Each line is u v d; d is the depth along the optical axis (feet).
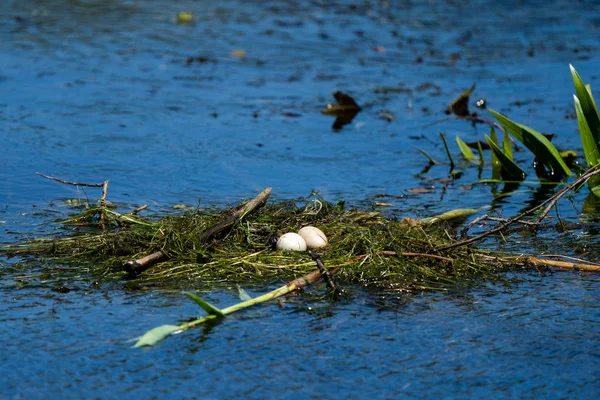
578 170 50.47
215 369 26.05
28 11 97.76
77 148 53.62
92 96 66.74
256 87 71.51
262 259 34.09
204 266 33.65
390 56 83.20
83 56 79.51
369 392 24.88
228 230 36.58
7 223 39.81
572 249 37.42
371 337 28.27
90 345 27.43
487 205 44.91
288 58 81.82
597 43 87.40
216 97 67.97
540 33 92.48
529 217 42.47
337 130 60.39
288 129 60.13
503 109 65.26
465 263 34.58
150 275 33.19
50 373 25.68
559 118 62.34
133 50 82.12
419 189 47.80
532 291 32.40
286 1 108.88
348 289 32.01
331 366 26.32
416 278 33.17
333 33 92.12
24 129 57.36
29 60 77.30
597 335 28.53
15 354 26.76
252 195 45.52
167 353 26.99
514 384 25.38
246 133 58.59
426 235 36.09
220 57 81.05
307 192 46.34
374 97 69.26
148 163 51.13
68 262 34.60
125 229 38.32
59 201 43.65
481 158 53.72
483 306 30.91
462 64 80.23
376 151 55.72
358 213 39.34
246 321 29.27
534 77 74.90
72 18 95.04
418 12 103.86
